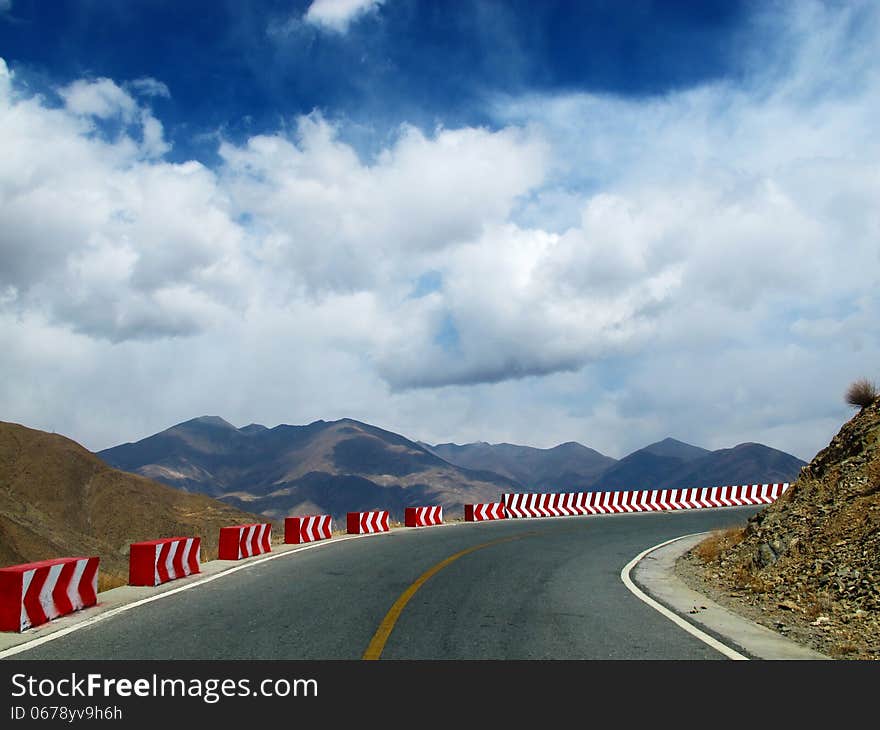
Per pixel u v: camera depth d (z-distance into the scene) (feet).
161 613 31.96
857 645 27.35
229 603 34.50
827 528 42.42
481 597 36.55
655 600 36.83
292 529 67.67
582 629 29.37
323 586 39.88
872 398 56.65
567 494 124.16
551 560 53.52
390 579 42.78
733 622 31.58
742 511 108.99
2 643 26.45
